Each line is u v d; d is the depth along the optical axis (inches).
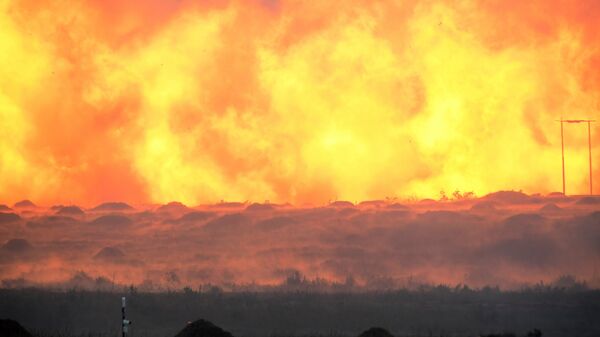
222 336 7834.6
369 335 7790.4
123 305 7618.1
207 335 7815.0
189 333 7864.2
